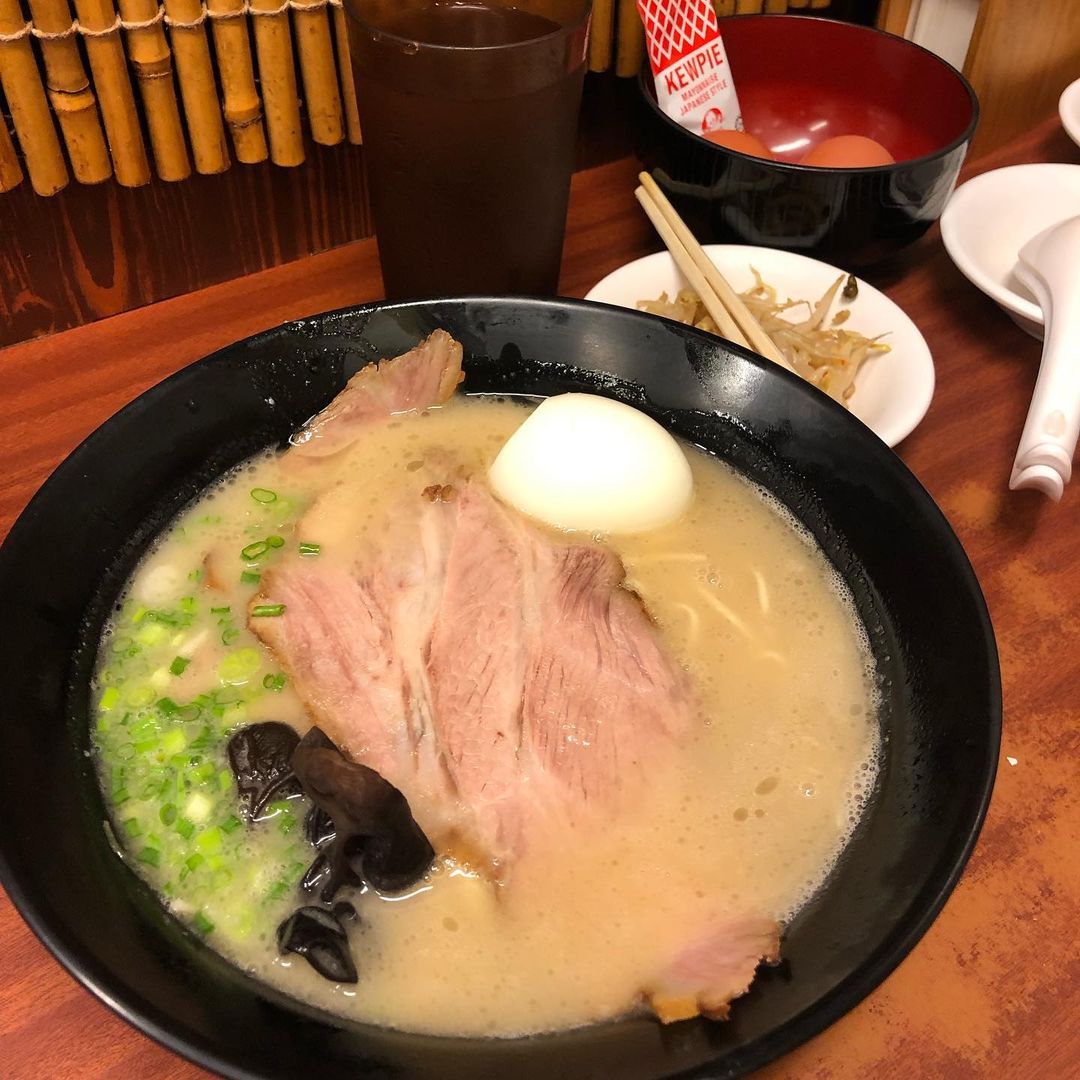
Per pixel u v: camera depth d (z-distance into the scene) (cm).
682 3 46
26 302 47
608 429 36
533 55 37
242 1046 24
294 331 36
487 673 33
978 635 29
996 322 48
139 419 34
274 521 37
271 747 31
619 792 31
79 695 31
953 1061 29
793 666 34
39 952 30
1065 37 58
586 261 50
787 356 43
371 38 37
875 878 28
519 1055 26
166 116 43
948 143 49
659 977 28
